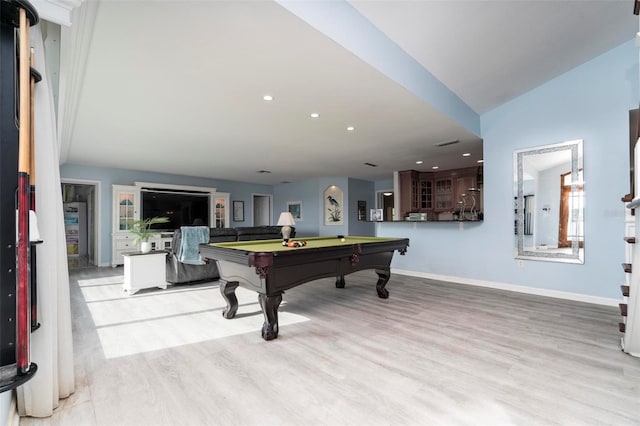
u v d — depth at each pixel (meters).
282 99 3.11
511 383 1.85
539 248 4.08
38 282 1.47
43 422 1.49
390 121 3.82
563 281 3.88
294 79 2.69
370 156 5.87
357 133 4.32
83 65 2.38
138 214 6.93
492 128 4.55
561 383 1.85
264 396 1.72
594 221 3.65
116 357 2.21
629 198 2.37
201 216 8.20
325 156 5.81
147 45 2.14
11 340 1.08
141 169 7.05
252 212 9.72
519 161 4.26
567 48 3.30
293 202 9.61
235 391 1.77
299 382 1.87
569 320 3.01
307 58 2.36
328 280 5.07
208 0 1.71
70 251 8.59
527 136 4.18
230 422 1.50
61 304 1.67
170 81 2.68
